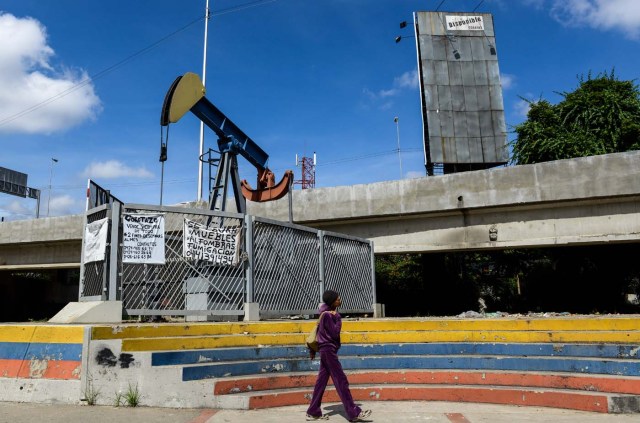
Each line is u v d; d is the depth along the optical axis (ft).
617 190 49.42
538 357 24.98
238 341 24.93
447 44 105.50
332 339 19.16
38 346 22.00
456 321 28.66
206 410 20.07
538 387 22.66
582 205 52.37
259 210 64.59
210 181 44.78
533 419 19.13
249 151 47.62
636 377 22.07
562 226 52.95
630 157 49.37
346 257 42.09
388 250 60.08
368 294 44.34
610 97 76.43
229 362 23.06
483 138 101.14
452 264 91.71
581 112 77.82
